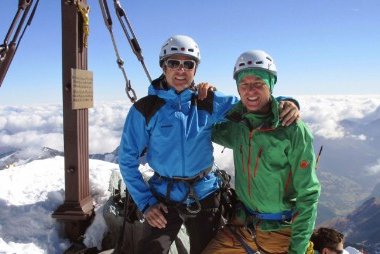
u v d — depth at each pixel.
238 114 3.23
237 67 3.05
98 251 4.41
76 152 4.49
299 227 3.01
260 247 3.30
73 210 4.48
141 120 3.30
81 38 4.47
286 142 2.95
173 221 3.35
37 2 4.29
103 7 4.72
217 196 3.55
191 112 3.29
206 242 3.51
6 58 4.21
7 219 4.54
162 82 3.40
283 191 3.13
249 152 3.13
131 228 4.35
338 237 4.04
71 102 4.32
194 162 3.29
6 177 5.39
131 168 3.36
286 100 3.06
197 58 3.26
